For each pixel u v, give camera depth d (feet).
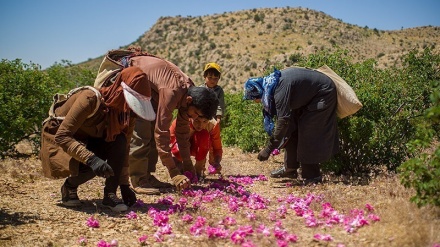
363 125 22.93
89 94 15.93
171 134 22.44
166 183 22.04
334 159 23.63
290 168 23.38
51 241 13.82
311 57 26.73
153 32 599.98
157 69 18.63
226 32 538.47
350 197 18.15
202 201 18.69
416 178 14.58
